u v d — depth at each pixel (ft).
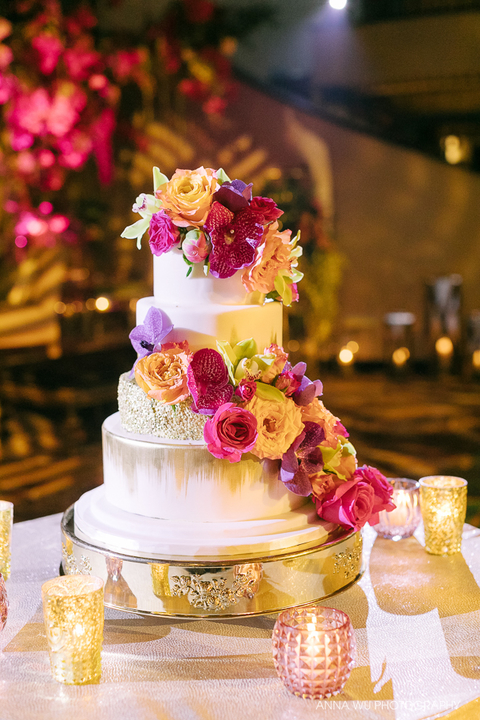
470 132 29.43
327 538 4.80
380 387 25.86
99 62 23.70
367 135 27.99
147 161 26.96
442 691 3.86
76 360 24.23
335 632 3.79
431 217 28.30
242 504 4.69
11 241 25.68
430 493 5.66
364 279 28.81
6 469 16.24
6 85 22.81
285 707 3.76
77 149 23.90
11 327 26.91
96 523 4.89
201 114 27.27
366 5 27.48
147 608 4.46
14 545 6.01
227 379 4.56
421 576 5.34
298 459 4.80
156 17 25.26
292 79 28.81
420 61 27.48
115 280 27.25
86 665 3.98
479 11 26.45
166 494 4.69
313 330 26.71
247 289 4.82
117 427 5.17
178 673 4.11
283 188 26.43
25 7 22.54
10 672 4.14
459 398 24.00
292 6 27.94
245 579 4.38
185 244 4.65
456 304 27.40
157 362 4.59
